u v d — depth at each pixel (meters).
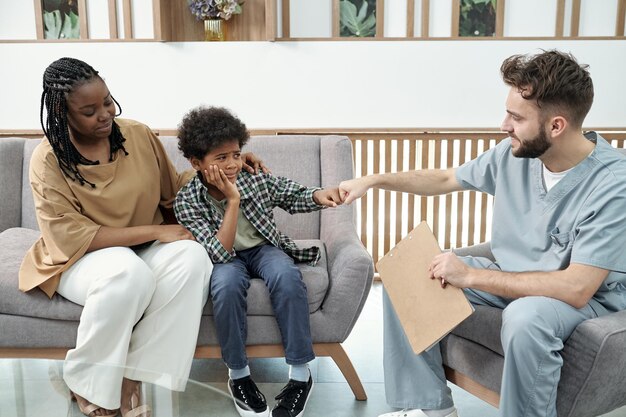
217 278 1.75
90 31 2.87
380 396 1.97
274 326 1.82
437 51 2.79
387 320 1.72
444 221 3.03
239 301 1.74
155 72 2.82
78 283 1.72
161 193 2.00
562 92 1.44
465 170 1.82
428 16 2.79
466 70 2.80
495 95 2.82
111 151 1.84
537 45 2.78
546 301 1.43
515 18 2.81
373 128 2.86
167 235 1.79
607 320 1.39
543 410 1.41
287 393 1.77
